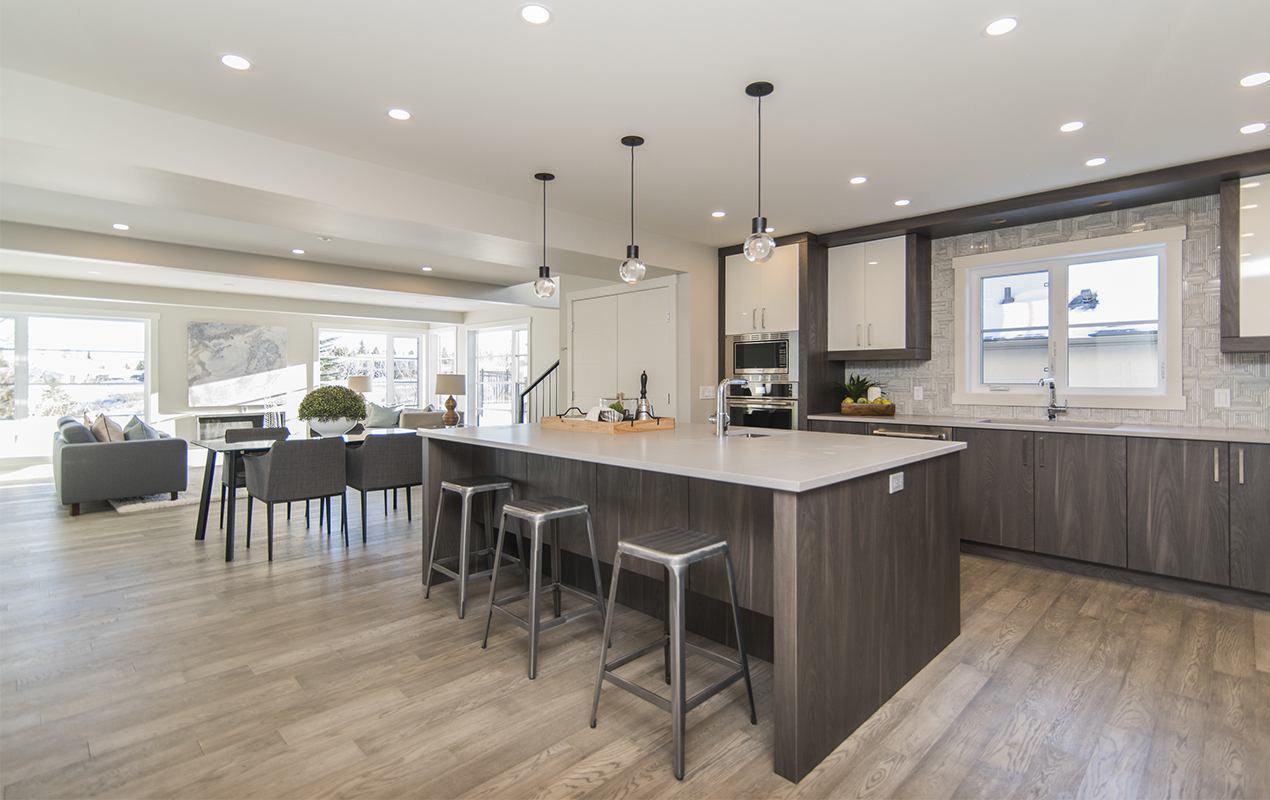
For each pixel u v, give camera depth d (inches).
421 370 428.8
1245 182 127.5
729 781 68.6
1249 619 114.5
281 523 193.5
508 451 134.0
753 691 88.8
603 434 127.3
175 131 106.6
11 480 272.7
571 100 102.4
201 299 307.6
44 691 86.9
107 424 222.1
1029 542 147.6
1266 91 98.3
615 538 109.3
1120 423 151.9
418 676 92.1
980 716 81.7
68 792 65.6
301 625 111.3
